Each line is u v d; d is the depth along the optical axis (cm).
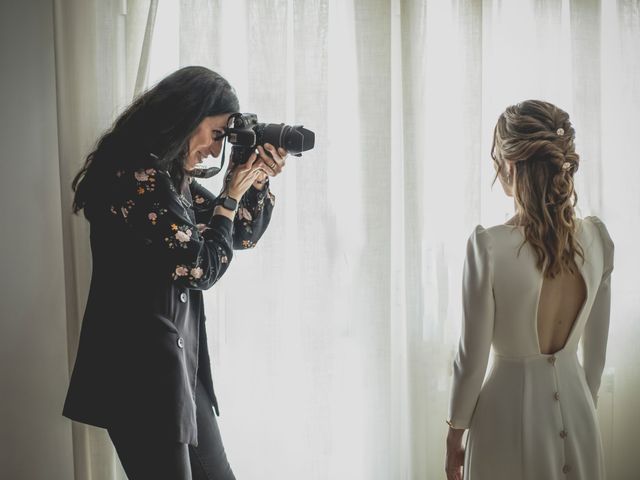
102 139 145
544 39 206
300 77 189
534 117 139
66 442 199
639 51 214
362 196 197
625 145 216
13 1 185
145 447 139
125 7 183
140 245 140
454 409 146
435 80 203
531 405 138
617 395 227
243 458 199
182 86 142
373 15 194
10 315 193
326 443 198
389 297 200
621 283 220
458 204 205
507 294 138
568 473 138
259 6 187
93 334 144
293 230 197
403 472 213
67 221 182
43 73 189
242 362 195
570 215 139
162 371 139
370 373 201
